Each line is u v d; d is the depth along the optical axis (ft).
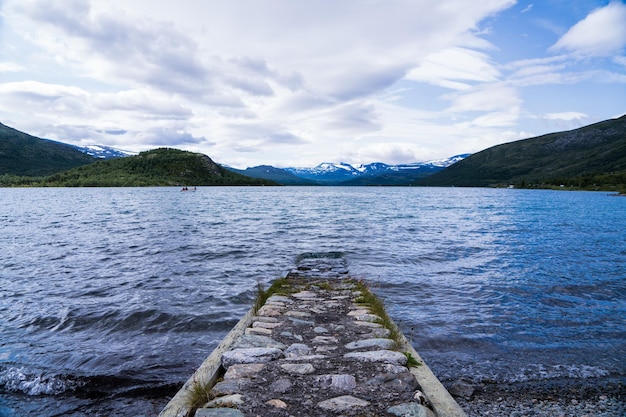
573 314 36.29
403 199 338.95
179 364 25.84
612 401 22.21
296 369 17.25
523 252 70.23
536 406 21.68
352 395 14.83
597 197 384.68
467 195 458.50
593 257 65.51
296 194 464.24
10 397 21.97
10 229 106.22
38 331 31.86
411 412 13.33
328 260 60.54
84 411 20.63
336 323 25.76
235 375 16.55
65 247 75.10
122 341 29.73
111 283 47.03
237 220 134.00
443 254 67.67
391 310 36.58
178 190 614.75
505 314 35.91
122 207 210.38
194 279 48.85
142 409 20.80
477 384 23.84
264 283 46.52
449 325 32.94
